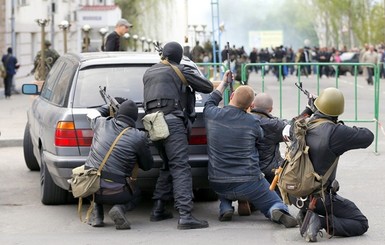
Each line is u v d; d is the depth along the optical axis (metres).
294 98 48.62
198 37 93.12
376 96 28.44
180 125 17.61
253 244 16.08
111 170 17.03
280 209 17.47
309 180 15.56
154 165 18.05
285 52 116.69
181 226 17.44
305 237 16.08
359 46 156.12
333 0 154.25
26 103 53.62
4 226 18.08
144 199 20.77
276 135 18.39
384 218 18.36
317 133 15.62
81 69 19.31
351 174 24.34
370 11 152.88
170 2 101.12
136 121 18.12
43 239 16.67
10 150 30.45
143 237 16.78
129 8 106.75
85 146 18.19
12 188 22.56
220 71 40.41
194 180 18.66
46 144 19.31
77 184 16.97
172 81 17.72
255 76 88.38
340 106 15.84
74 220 18.59
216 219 18.56
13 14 69.69
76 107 18.53
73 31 99.12
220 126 17.67
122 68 19.48
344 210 16.41
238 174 17.61
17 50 78.12
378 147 29.81
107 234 17.11
